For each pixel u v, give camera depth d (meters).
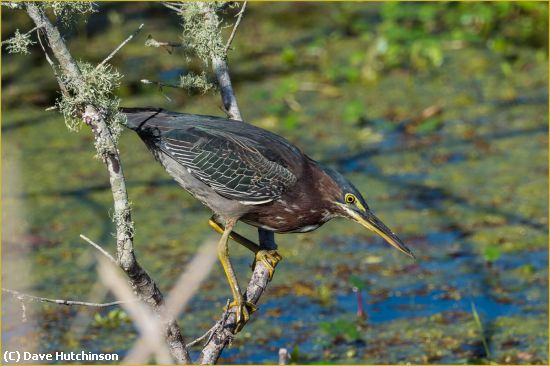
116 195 6.74
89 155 16.42
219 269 13.01
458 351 10.74
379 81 19.22
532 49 20.25
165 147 8.83
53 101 18.20
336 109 18.05
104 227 14.02
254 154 9.00
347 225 14.20
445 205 14.39
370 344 10.99
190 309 11.95
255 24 22.09
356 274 12.68
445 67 19.67
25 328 11.41
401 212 14.24
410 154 16.19
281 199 9.16
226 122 9.03
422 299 11.99
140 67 19.36
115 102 6.91
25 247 13.41
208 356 7.66
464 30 20.91
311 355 10.79
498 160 15.81
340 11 22.67
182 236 13.81
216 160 8.88
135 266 6.79
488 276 12.47
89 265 12.96
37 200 14.79
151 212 14.58
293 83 17.95
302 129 17.23
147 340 6.81
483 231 13.62
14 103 18.17
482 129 17.02
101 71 6.78
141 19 21.66
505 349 10.72
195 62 19.50
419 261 12.92
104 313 11.92
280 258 8.98
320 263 13.03
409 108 17.95
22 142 16.80
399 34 19.28
